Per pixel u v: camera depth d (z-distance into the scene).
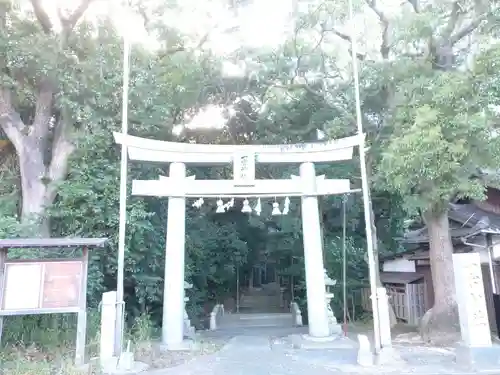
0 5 12.73
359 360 9.65
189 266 19.88
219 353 11.47
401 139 11.14
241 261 27.38
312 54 15.78
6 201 14.37
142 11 15.80
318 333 12.67
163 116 15.65
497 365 8.73
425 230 18.81
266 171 21.39
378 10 14.45
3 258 9.29
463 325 9.23
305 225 13.23
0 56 13.14
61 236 14.27
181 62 16.05
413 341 13.48
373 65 14.12
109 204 14.30
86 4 14.09
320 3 14.16
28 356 9.62
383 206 20.95
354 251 21.55
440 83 11.19
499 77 10.77
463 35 13.77
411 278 18.39
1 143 15.67
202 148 13.08
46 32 14.07
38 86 14.48
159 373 9.07
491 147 10.78
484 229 13.45
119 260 10.02
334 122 15.70
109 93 14.34
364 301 21.89
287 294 29.92
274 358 10.67
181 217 12.81
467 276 9.22
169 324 12.02
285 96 18.70
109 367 9.05
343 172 18.52
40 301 9.21
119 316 9.73
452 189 11.50
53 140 15.14
